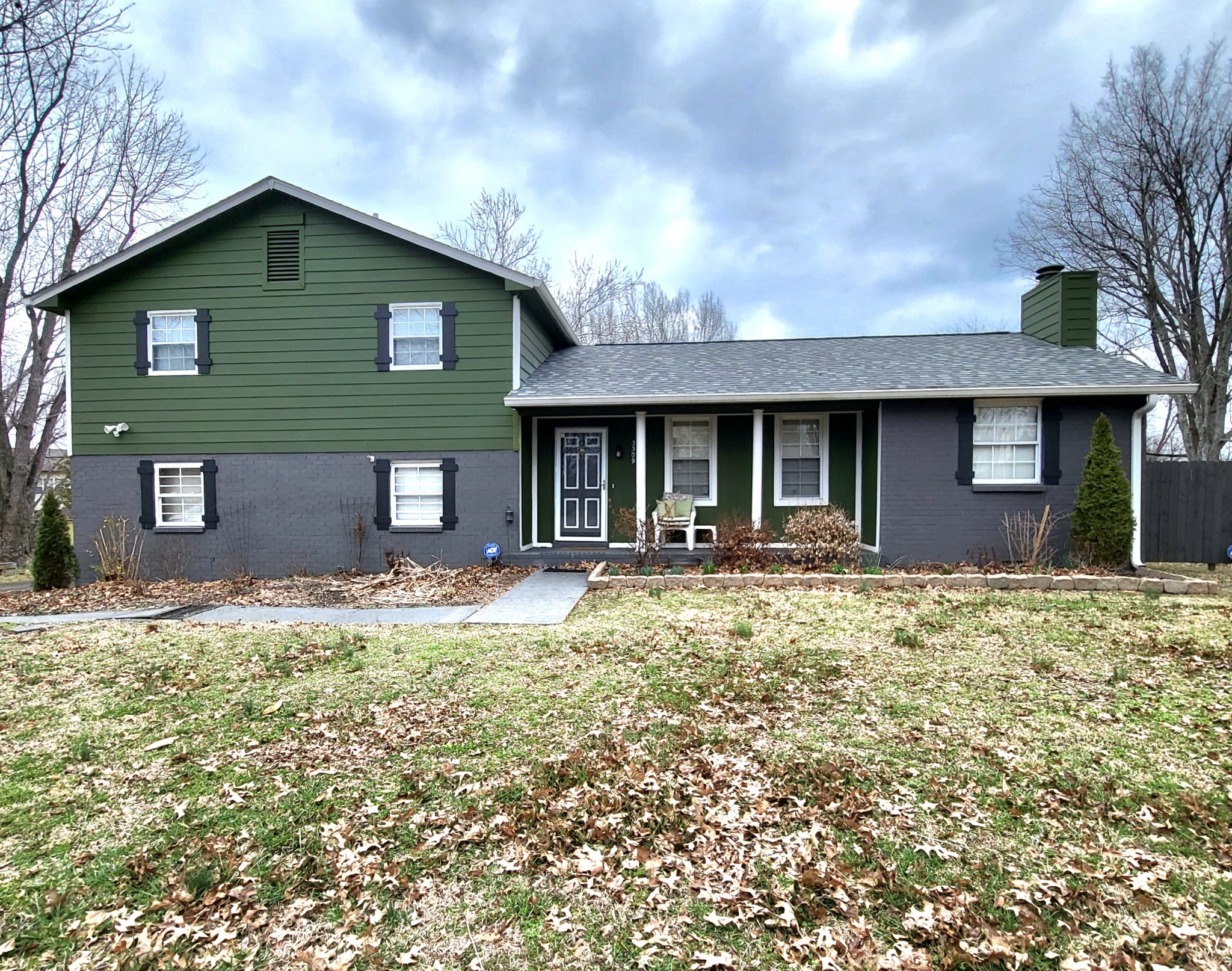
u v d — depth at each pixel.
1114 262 17.02
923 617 6.47
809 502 11.26
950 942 2.18
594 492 11.59
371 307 10.47
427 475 10.56
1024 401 9.57
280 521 10.64
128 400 10.73
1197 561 10.39
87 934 2.27
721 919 2.31
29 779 3.37
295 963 2.13
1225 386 15.66
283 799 3.14
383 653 5.48
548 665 5.05
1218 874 2.50
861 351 11.98
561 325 12.48
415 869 2.61
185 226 10.28
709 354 12.57
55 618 7.50
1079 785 3.16
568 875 2.56
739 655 5.20
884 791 3.12
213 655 5.54
